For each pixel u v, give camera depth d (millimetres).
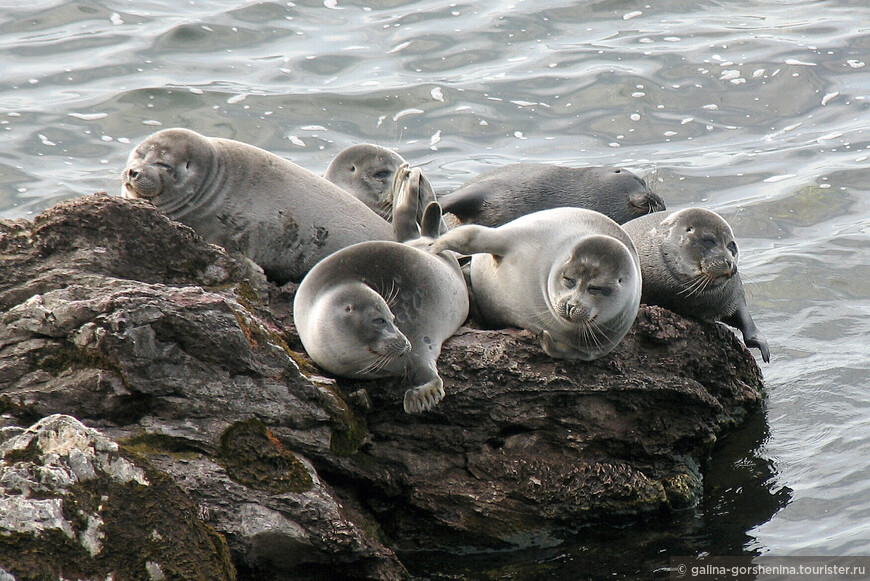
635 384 30984
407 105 53156
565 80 56031
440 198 41625
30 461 22172
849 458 32281
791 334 40000
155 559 21812
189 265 28922
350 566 25203
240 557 24141
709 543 28734
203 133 49438
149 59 55281
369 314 27234
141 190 31281
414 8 63312
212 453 24891
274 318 29297
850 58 58812
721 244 34656
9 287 26719
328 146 49469
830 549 27938
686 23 63375
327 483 26500
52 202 43938
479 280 32344
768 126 53812
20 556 20812
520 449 29500
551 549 28641
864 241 45875
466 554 28297
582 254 29719
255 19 60562
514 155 50156
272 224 32375
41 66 53969
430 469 28453
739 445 33438
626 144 51844
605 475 29672
